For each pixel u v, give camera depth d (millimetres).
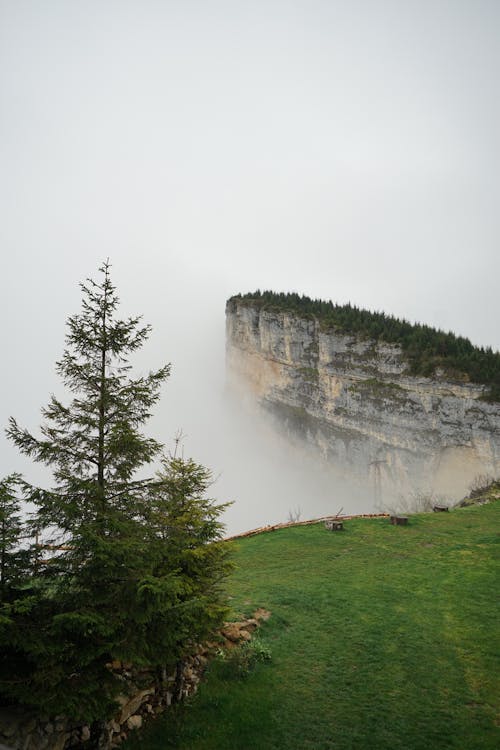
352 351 148875
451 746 12992
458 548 28688
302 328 167625
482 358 122625
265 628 18953
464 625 19297
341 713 14289
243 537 33875
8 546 11203
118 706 11266
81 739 12133
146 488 13422
